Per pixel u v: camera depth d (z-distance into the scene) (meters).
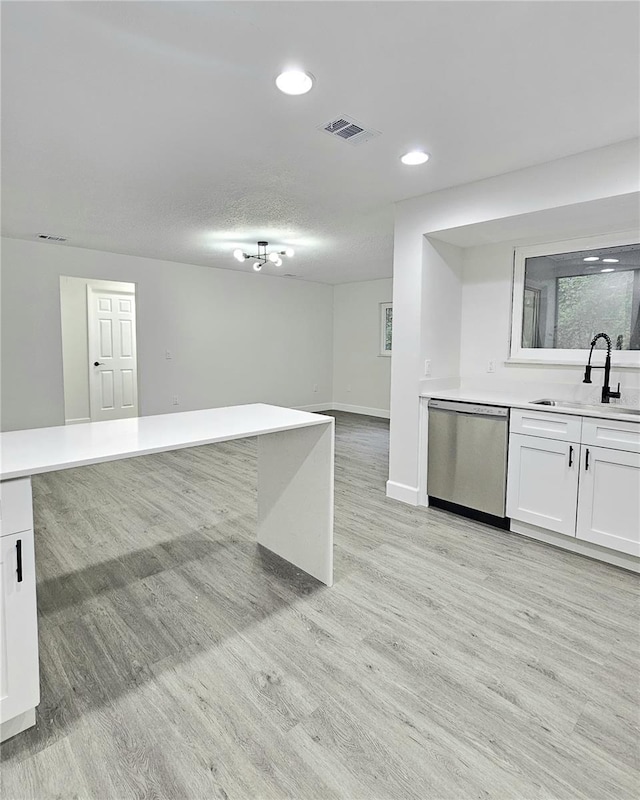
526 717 1.51
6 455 1.57
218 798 1.25
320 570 2.35
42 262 4.88
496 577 2.40
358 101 1.97
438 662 1.77
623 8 1.40
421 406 3.38
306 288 7.61
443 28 1.50
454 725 1.48
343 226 4.07
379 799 1.24
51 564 2.52
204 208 3.55
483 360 3.61
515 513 2.91
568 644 1.88
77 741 1.42
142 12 1.44
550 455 2.71
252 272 6.76
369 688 1.64
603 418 2.47
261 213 3.65
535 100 1.94
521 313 3.41
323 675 1.70
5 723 1.41
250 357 6.91
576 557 2.63
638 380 2.90
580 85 1.83
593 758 1.36
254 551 2.69
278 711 1.53
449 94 1.90
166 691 1.62
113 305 6.61
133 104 2.01
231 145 2.41
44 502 3.48
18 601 1.38
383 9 1.41
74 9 1.42
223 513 3.29
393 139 2.32
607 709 1.54
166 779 1.30
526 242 3.34
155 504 3.46
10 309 4.73
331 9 1.42
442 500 3.33
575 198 2.48
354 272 6.65
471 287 3.65
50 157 2.58
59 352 5.05
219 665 1.75
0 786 1.28
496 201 2.80
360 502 3.51
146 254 5.45
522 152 2.45
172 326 6.00
